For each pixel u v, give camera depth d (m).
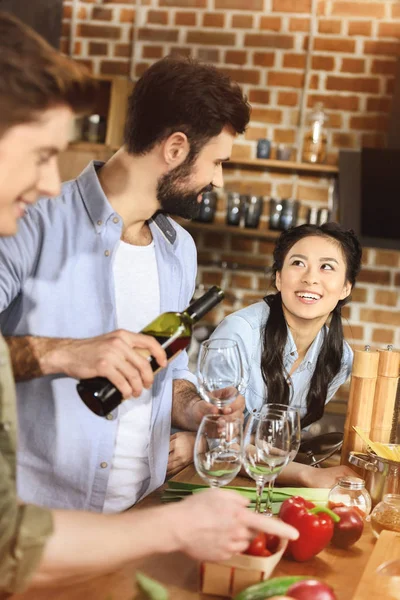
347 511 1.50
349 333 4.20
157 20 4.29
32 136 1.04
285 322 2.37
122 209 1.77
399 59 3.98
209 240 4.28
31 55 1.02
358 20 4.15
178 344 1.55
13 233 1.13
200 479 1.84
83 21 4.35
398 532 1.51
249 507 1.57
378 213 3.82
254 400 2.37
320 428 3.20
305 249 2.31
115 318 1.77
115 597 1.25
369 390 1.87
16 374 1.51
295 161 4.24
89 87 1.10
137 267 1.83
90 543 1.07
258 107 4.25
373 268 4.16
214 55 4.26
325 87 4.20
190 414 1.88
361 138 4.19
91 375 1.43
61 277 1.71
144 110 1.68
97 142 4.10
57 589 1.26
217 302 1.56
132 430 1.80
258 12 4.21
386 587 1.31
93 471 1.73
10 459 1.12
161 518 1.13
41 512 1.07
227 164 4.25
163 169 1.71
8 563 1.03
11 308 1.72
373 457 1.72
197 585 1.32
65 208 1.75
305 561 1.43
